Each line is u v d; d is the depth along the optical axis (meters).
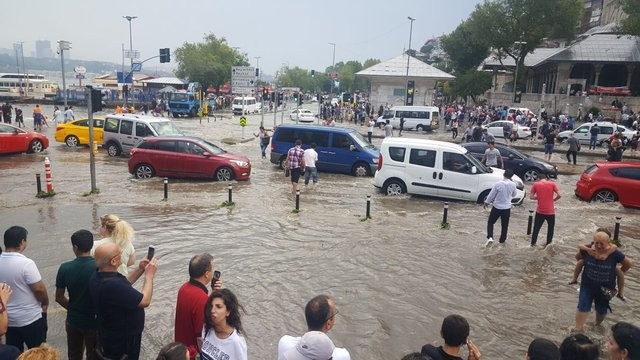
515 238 11.85
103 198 14.54
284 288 8.45
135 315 4.47
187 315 4.46
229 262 9.60
